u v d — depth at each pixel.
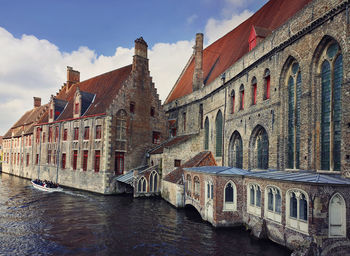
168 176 23.84
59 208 20.39
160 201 23.19
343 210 9.52
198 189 17.48
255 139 17.92
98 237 13.81
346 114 10.31
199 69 28.97
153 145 30.92
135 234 14.20
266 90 16.61
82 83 38.91
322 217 9.30
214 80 24.36
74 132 31.77
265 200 12.27
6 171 51.66
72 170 31.31
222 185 14.31
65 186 32.12
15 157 48.03
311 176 10.62
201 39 29.27
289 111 14.53
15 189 30.08
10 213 18.88
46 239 13.59
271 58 15.70
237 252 11.20
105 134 27.33
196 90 28.34
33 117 46.72
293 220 10.41
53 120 35.50
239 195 14.45
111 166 27.20
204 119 26.75
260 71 16.98
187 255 11.33
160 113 31.91
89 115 29.42
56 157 34.31
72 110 33.50
